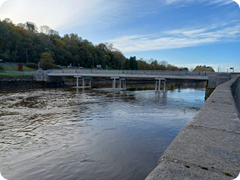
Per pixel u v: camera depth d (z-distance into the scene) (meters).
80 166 7.76
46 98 30.53
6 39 86.44
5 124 14.28
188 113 19.44
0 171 7.41
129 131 12.58
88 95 35.84
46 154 8.95
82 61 118.25
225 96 7.26
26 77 58.44
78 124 14.33
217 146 2.50
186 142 2.65
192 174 1.84
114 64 142.25
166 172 1.89
